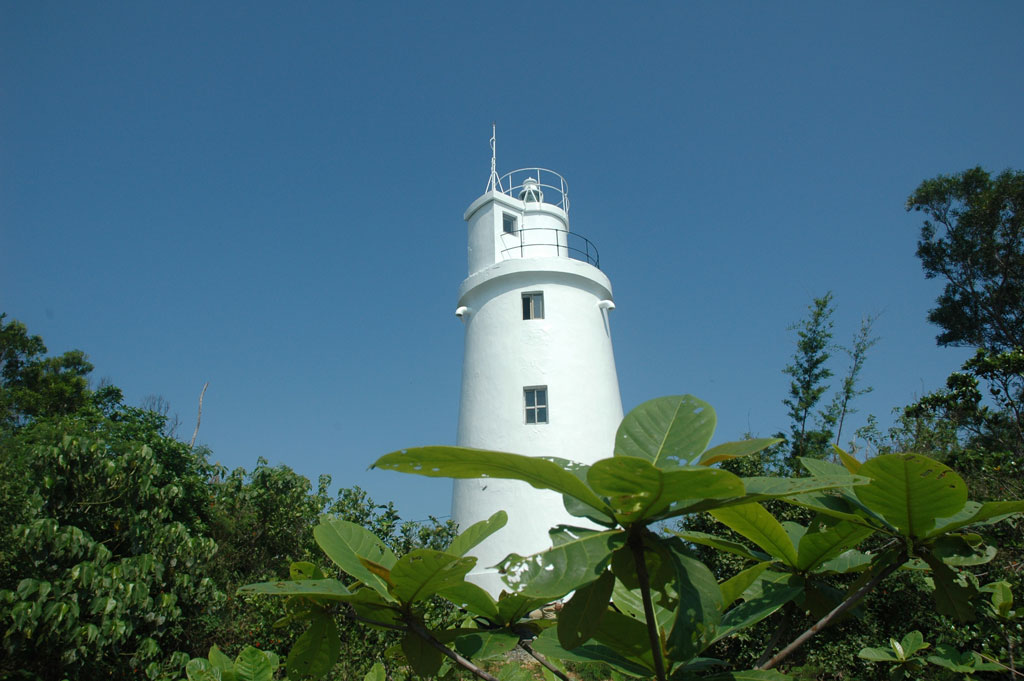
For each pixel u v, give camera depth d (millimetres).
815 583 2607
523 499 15055
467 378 17516
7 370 29594
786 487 1663
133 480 11188
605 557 1666
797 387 21359
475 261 18844
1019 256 24359
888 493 2074
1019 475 9109
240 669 2848
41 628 8727
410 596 2195
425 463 1601
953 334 25969
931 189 25703
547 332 16828
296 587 2109
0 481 9766
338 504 11852
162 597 10438
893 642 4750
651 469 1440
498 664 7906
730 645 9055
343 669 8445
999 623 5188
